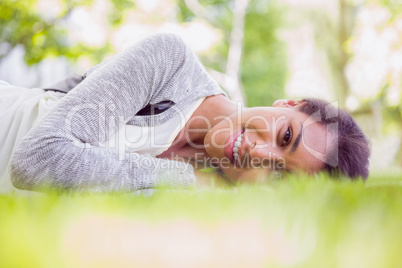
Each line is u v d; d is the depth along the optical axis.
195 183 2.16
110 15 9.90
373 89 10.19
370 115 11.29
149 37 2.41
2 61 9.41
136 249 0.81
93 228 0.92
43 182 1.95
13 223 0.91
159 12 10.18
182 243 0.84
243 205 1.15
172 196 1.46
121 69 2.21
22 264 0.72
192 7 12.01
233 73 11.86
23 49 9.52
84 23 9.77
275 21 17.52
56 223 0.94
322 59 12.51
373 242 0.82
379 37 9.98
